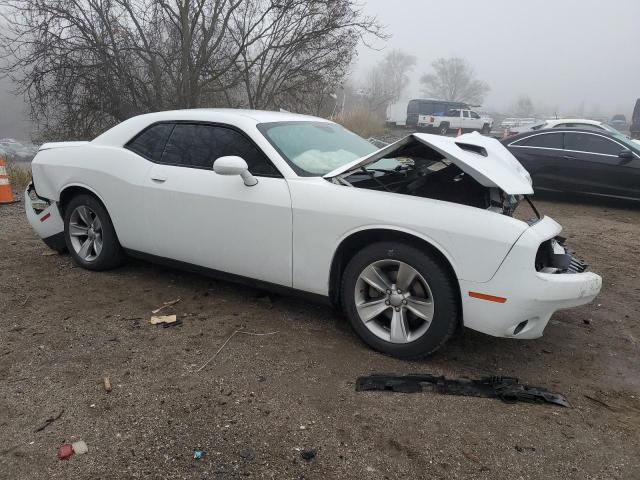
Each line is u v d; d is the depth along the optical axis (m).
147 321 3.73
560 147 9.05
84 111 13.31
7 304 3.99
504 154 3.65
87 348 3.31
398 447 2.43
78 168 4.56
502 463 2.34
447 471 2.28
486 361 3.30
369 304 3.32
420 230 3.04
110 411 2.66
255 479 2.21
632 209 8.88
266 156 3.64
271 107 14.33
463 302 2.99
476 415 2.69
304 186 3.45
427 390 2.89
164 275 4.70
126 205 4.27
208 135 3.97
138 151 4.29
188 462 2.30
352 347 3.40
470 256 2.93
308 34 13.52
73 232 4.80
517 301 2.88
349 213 3.24
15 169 10.27
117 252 4.62
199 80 13.54
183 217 3.94
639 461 2.38
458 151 3.17
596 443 2.50
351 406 2.73
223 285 4.46
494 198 3.16
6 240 5.84
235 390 2.87
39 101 12.96
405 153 3.47
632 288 4.79
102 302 4.07
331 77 14.44
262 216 3.55
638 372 3.23
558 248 3.56
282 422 2.59
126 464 2.28
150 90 13.66
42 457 2.32
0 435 2.47
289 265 3.53
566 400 2.87
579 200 9.48
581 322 3.97
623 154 8.55
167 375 3.01
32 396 2.78
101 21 12.74
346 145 4.23
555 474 2.28
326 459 2.33
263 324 3.72
